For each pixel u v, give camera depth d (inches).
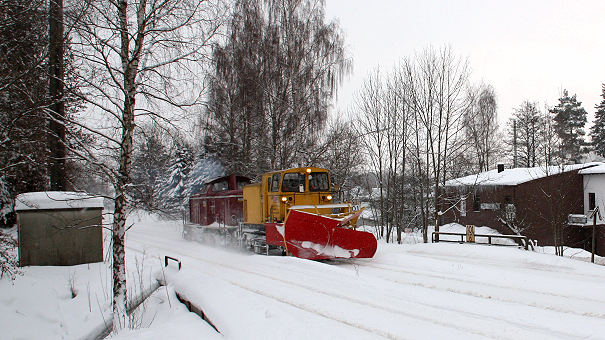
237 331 243.8
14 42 312.7
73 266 429.7
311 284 356.5
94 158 290.2
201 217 838.5
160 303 349.7
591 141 1900.8
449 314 266.2
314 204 562.9
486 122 1444.4
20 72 300.8
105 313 309.6
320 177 579.8
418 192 1365.7
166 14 301.4
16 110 309.6
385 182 1109.1
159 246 724.0
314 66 793.6
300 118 778.8
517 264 466.9
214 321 269.6
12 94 310.5
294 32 785.6
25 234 419.8
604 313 265.7
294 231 478.9
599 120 1866.4
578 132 1831.9
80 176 388.5
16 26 310.8
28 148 329.4
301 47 781.3
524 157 1756.9
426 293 324.5
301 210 505.7
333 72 808.3
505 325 243.4
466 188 1106.7
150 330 264.7
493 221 1144.2
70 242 433.1
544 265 456.4
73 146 305.1
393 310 276.1
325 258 486.0
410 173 1406.3
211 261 514.0
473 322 249.4
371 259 512.1
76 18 282.2
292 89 775.7
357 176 1167.0
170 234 1022.4
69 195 427.8
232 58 751.1
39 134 320.8
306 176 564.7
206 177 1155.3
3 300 304.5
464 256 541.0
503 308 279.9
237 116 769.6
